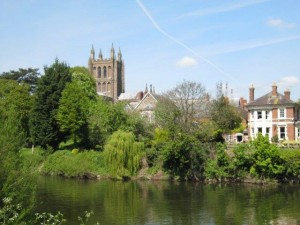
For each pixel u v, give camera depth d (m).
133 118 75.81
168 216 38.03
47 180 62.56
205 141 63.81
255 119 78.00
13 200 23.19
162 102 78.25
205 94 79.62
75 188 54.44
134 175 63.72
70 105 74.19
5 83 85.75
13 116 26.86
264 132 77.06
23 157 26.06
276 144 62.25
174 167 62.59
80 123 74.12
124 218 37.34
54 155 70.94
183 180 61.38
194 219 36.81
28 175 24.72
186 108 73.06
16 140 25.25
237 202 44.12
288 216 37.66
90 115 77.06
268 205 42.50
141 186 56.31
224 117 75.19
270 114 76.75
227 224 35.09
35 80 110.44
